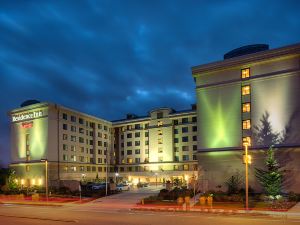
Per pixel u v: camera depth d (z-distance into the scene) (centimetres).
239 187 4728
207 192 4472
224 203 3616
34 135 8719
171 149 10062
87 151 9981
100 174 10381
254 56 4884
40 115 8681
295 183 4403
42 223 2534
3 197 5416
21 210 3666
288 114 4597
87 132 10081
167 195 4244
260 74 4847
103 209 3650
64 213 3278
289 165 4475
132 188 7162
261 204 3444
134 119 10962
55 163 8569
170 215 2970
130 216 2942
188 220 2589
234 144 4934
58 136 8794
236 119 4969
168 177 9938
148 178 10294
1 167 9250
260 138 4741
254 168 4688
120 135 11250
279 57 4700
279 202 3491
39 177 8431
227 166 4925
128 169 10831
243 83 4969
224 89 5119
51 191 5966
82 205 4175
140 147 10788
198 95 5334
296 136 4509
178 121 10181
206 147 5156
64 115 9100
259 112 4800
